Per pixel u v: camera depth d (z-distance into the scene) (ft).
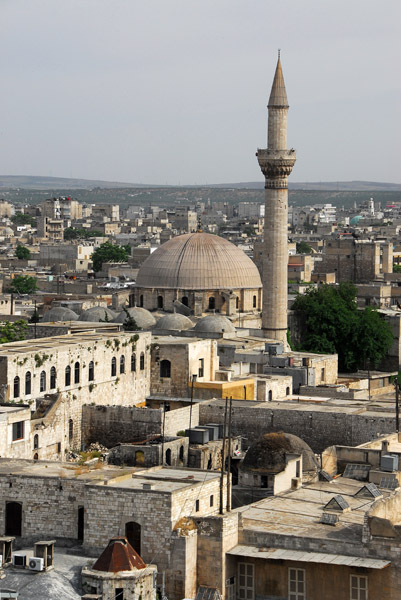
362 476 419.54
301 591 342.44
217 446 479.82
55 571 337.31
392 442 463.83
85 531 353.92
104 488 352.28
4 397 473.67
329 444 499.51
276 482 398.42
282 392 590.96
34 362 490.08
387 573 334.85
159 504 346.74
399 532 336.49
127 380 556.92
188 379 571.28
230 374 588.91
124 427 508.53
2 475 369.30
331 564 336.29
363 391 635.66
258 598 346.54
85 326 653.30
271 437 417.28
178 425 510.58
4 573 335.26
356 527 358.64
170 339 593.42
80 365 519.60
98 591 325.42
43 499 366.22
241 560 348.79
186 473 378.94
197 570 347.15
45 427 480.23
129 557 331.16
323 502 386.32
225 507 372.79
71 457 492.13
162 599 339.16
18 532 368.07
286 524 361.30
